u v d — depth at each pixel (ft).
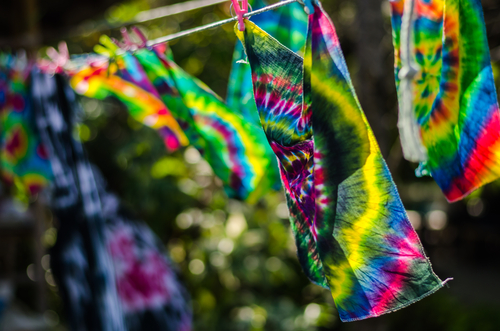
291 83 2.36
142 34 3.69
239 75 3.90
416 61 2.15
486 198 26.04
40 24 8.83
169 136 4.52
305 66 2.08
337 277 2.00
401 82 2.11
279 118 2.40
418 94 2.15
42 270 8.75
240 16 2.45
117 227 5.64
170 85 3.89
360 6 6.79
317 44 2.05
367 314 1.96
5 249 9.79
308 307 9.69
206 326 9.37
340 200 1.99
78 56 4.43
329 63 2.02
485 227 25.34
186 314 6.03
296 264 11.19
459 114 2.04
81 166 4.48
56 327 10.07
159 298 5.75
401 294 1.91
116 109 11.85
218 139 3.90
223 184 3.99
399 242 1.91
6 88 4.94
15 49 5.95
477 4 1.95
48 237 11.39
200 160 10.28
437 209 29.35
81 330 4.57
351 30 10.62
